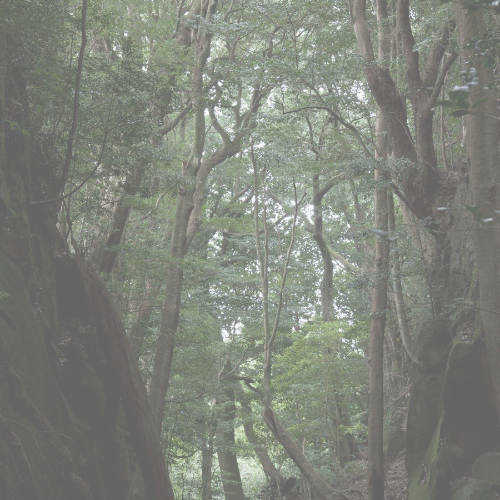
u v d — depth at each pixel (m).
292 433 22.16
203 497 22.53
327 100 14.13
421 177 14.63
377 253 15.33
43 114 9.99
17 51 8.73
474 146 9.49
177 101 12.83
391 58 15.00
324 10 16.03
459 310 13.05
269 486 25.80
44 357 8.18
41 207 9.93
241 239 28.28
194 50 16.66
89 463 8.26
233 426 23.73
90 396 8.96
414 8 16.98
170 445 18.05
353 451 23.45
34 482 6.76
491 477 10.28
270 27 17.92
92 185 13.46
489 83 4.54
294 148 16.47
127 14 15.56
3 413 6.88
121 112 10.50
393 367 21.70
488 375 11.10
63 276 9.67
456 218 13.97
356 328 21.34
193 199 16.70
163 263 14.88
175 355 17.88
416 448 13.16
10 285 7.94
